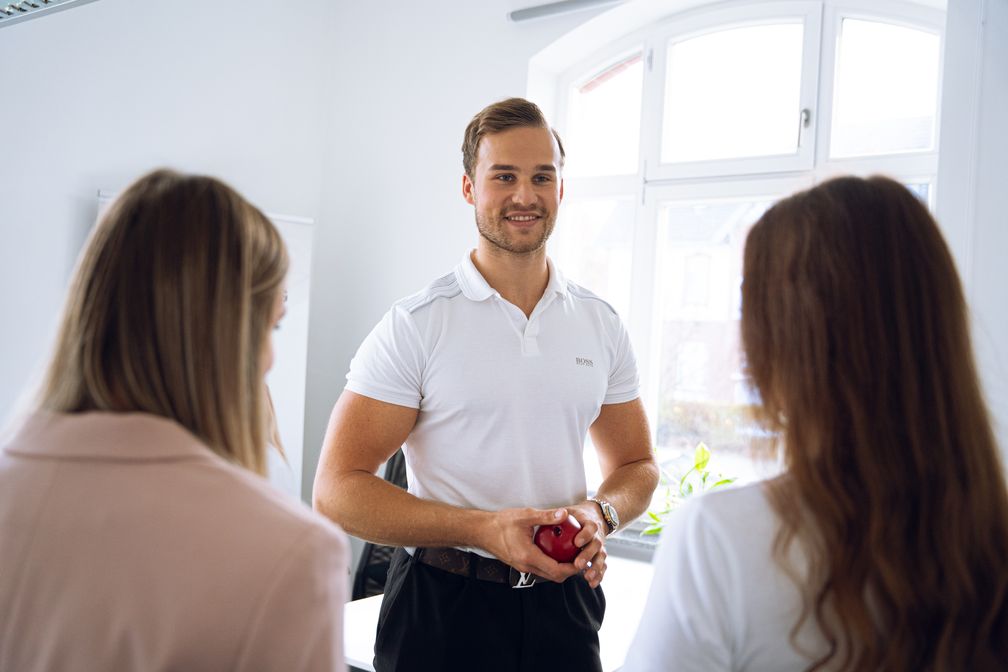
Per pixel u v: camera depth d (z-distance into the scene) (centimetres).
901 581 76
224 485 75
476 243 367
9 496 75
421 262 385
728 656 83
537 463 165
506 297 171
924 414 79
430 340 163
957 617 76
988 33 252
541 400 164
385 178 399
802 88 324
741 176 335
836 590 77
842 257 81
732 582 82
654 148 354
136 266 77
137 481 74
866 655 77
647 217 355
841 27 321
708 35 348
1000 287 248
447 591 157
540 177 167
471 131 176
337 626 75
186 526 72
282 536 73
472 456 162
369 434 163
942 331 80
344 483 159
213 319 78
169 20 351
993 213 249
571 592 164
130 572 71
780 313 83
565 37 355
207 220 80
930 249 81
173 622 69
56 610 71
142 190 81
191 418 78
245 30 381
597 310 182
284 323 368
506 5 367
